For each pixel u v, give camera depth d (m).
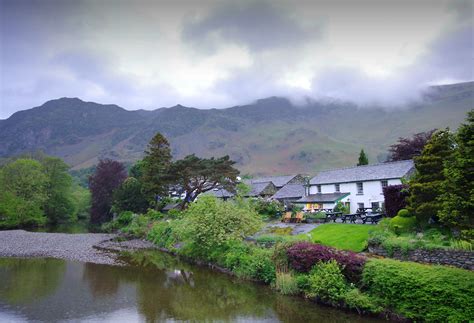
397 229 24.14
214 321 17.06
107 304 19.91
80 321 17.20
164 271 28.36
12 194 64.69
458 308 13.66
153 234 45.69
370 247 22.47
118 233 55.28
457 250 17.95
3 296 21.39
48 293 22.09
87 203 91.00
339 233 28.19
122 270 28.83
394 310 15.78
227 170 56.16
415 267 16.05
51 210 75.62
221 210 30.02
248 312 18.16
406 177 39.22
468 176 14.71
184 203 59.19
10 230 58.75
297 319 16.84
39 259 33.72
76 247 41.19
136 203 63.69
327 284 18.27
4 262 32.12
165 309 18.98
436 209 22.44
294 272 21.30
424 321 14.54
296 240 23.84
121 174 81.38
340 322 16.16
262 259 23.70
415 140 48.88
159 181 56.94
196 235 29.83
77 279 25.78
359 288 17.66
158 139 62.22
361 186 44.72
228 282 24.19
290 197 54.28
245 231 29.34
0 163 95.44
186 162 55.69
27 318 17.58
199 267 29.55
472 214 14.63
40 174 69.81
